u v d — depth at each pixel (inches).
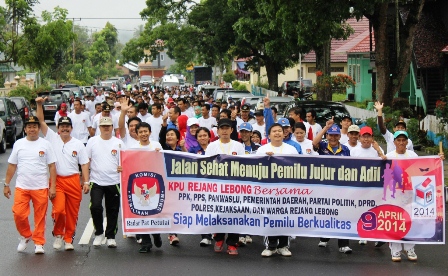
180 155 404.8
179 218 406.9
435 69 1364.4
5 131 1000.9
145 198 405.7
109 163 413.4
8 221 498.0
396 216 396.8
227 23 1887.3
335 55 2293.3
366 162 397.4
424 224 394.9
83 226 484.7
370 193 398.6
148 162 405.7
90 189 417.1
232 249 404.2
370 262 390.3
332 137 435.2
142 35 2150.6
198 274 359.6
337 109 775.7
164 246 426.0
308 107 775.1
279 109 1008.9
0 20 1622.8
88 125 703.7
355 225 400.2
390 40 1288.1
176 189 406.3
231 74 3225.9
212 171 403.5
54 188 404.2
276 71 1987.0
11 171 406.0
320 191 400.2
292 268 374.0
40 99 414.0
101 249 415.2
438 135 903.1
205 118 697.6
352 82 1421.0
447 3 1373.0
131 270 366.6
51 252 406.6
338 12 1028.5
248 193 401.4
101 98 1566.2
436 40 1358.3
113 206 418.3
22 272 361.7
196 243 435.2
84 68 3673.7
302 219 401.4
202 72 3312.0
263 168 400.5
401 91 1606.8
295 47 1407.5
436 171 394.3
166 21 2055.9
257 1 1154.0
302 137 455.2
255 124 614.9
